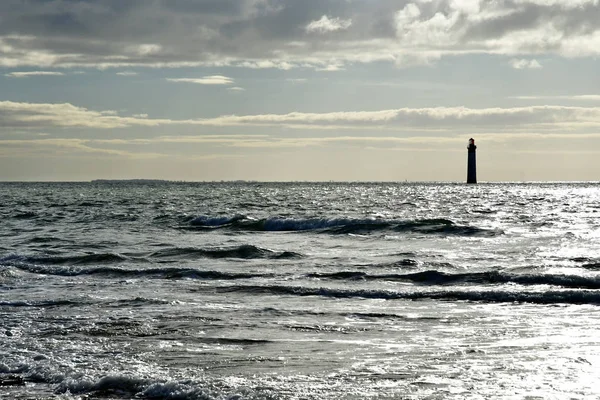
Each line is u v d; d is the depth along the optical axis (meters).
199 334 15.94
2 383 12.34
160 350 14.47
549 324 16.66
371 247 35.12
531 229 45.03
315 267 27.17
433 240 38.34
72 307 19.28
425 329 16.36
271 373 12.58
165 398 11.28
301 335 15.83
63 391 11.83
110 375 12.39
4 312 18.64
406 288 21.98
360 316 17.95
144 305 19.55
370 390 11.52
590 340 14.91
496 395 11.22
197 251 31.64
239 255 30.98
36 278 24.88
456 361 13.35
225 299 20.53
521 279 22.78
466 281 23.05
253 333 16.03
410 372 12.61
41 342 15.23
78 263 29.03
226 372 12.67
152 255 31.25
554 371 12.52
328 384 11.84
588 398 11.01
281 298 20.73
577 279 22.09
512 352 13.98
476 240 38.06
